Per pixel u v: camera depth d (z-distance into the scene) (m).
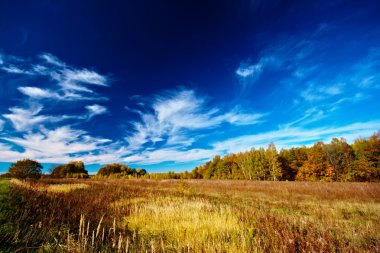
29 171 30.86
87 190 18.27
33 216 6.08
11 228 4.62
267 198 14.91
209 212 7.83
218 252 4.41
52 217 6.11
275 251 4.54
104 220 7.14
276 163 49.12
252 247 4.84
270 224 6.33
